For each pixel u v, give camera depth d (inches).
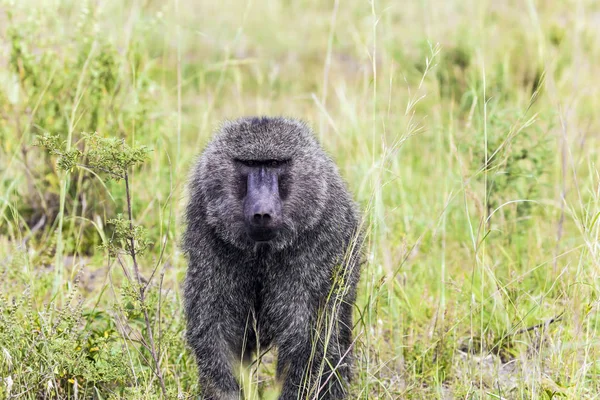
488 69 687.7
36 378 293.3
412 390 319.0
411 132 342.6
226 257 309.3
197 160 329.4
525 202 466.3
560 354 308.3
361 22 960.9
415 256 418.0
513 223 446.9
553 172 514.6
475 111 560.4
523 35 784.3
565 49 773.9
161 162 487.2
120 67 482.6
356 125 501.4
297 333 309.3
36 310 344.8
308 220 309.0
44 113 484.7
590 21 885.8
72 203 475.2
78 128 476.4
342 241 318.3
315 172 313.1
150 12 714.2
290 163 310.5
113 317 328.5
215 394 305.1
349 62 923.4
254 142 307.6
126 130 477.4
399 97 668.7
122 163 269.7
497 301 348.8
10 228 403.9
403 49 820.6
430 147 590.6
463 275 397.1
